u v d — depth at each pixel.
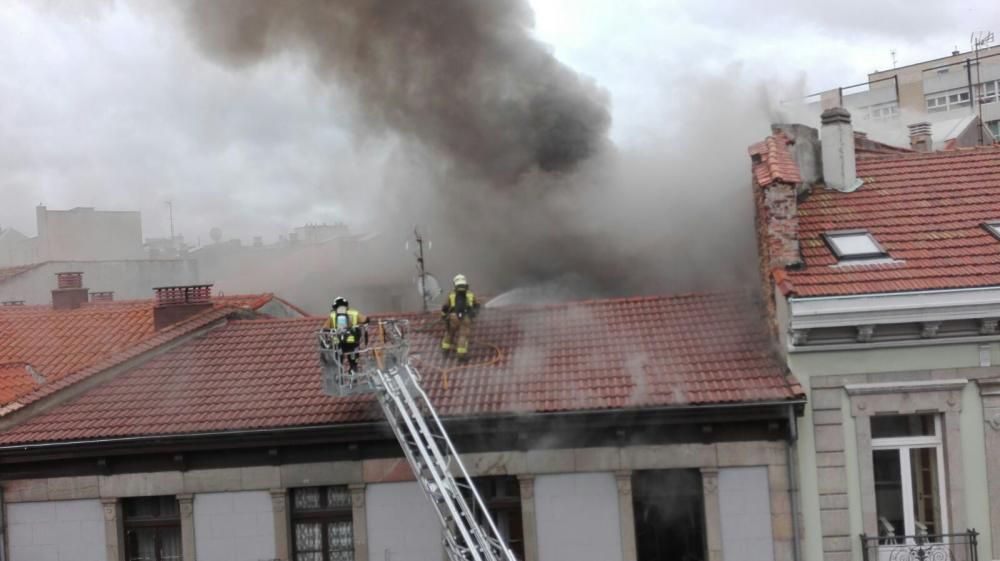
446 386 13.51
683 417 12.48
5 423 13.49
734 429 12.66
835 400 12.59
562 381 13.33
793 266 13.21
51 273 35.53
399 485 13.22
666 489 13.12
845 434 12.58
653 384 12.94
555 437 12.95
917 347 12.49
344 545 13.46
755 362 13.20
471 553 11.80
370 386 12.25
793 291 12.39
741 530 12.60
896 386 12.42
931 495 12.75
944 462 12.56
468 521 12.20
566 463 12.91
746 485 12.64
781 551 12.48
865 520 12.46
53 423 13.67
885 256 13.41
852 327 12.42
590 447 12.91
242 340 15.89
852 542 12.47
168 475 13.47
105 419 13.65
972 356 12.45
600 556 12.81
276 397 13.79
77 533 13.54
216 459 13.44
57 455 13.31
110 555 13.46
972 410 12.45
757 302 14.73
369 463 13.24
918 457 12.84
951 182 15.30
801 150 15.62
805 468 12.59
